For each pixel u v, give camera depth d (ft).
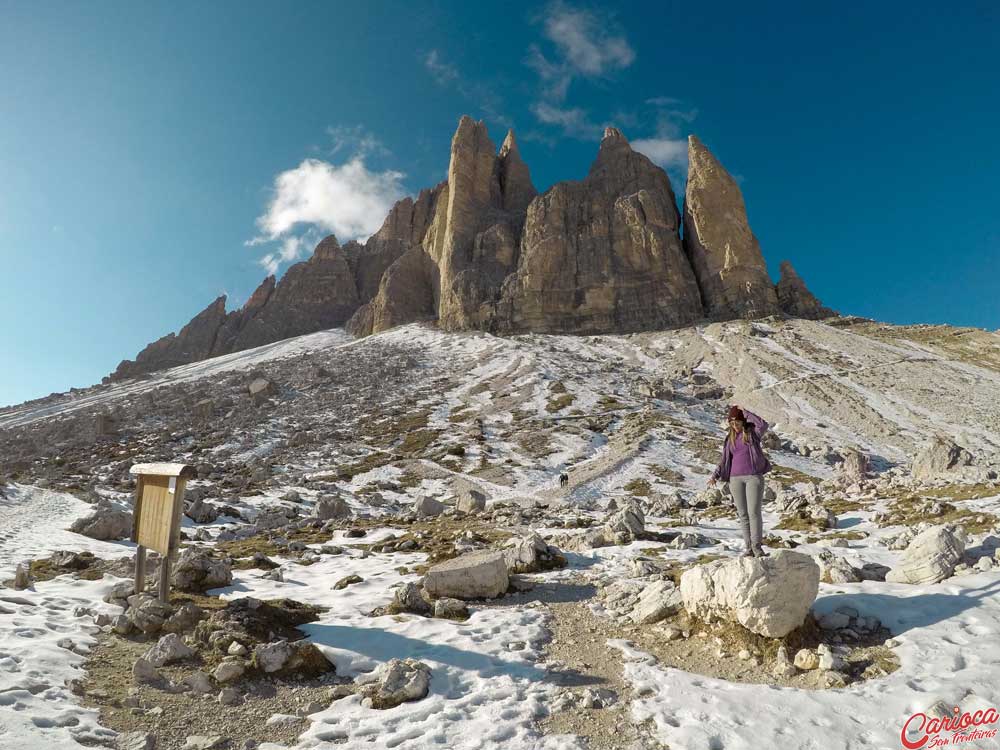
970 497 51.26
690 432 178.50
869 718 16.94
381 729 17.88
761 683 19.95
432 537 58.23
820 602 25.12
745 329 295.89
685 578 26.48
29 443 189.06
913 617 23.07
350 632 26.37
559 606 31.12
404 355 301.02
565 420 193.26
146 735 16.69
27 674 19.57
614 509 93.35
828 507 62.13
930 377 224.12
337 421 197.98
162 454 157.48
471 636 25.84
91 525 58.54
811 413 201.46
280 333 492.95
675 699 19.10
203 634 24.61
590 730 17.56
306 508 103.50
